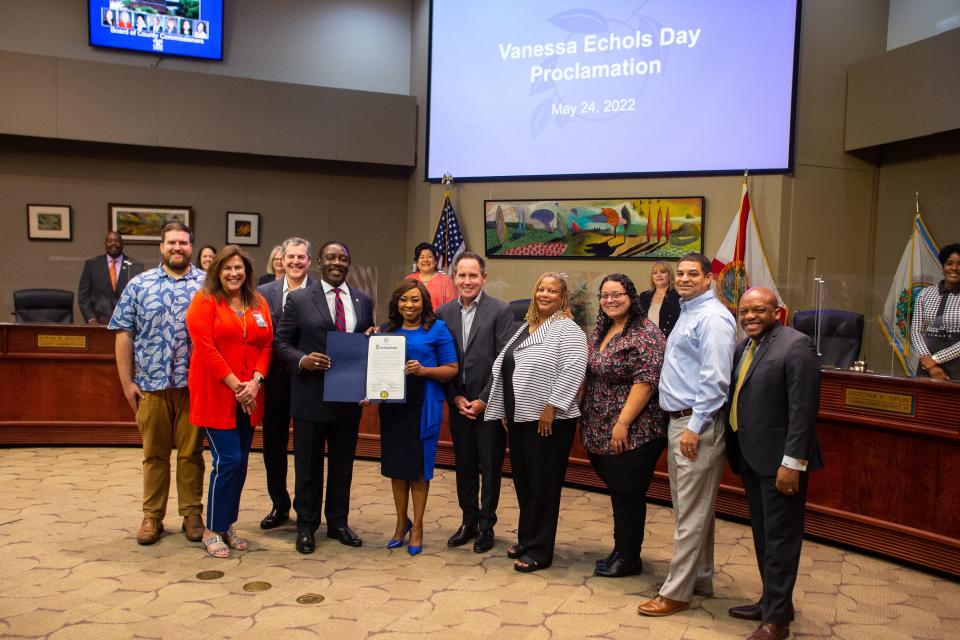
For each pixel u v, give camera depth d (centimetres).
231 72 862
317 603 304
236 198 871
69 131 783
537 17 784
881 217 736
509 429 360
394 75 912
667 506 473
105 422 584
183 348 376
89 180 834
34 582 317
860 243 736
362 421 582
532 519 352
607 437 336
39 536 375
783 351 282
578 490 503
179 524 405
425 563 357
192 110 811
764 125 705
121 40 820
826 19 713
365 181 908
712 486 303
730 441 304
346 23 896
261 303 376
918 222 679
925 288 457
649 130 744
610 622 295
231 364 356
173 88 807
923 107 642
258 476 511
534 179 791
